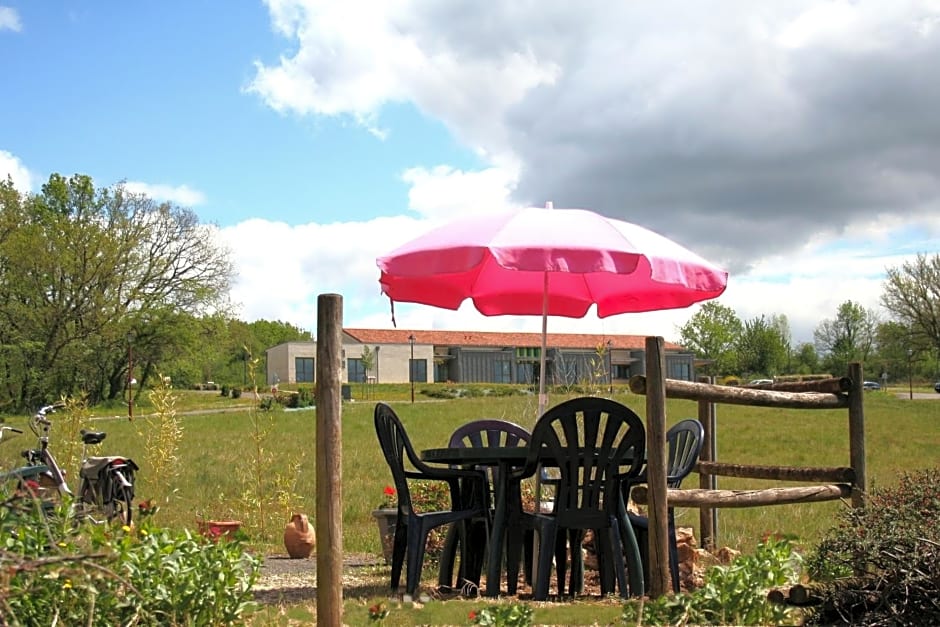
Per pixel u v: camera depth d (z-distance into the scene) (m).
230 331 62.72
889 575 4.89
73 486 10.92
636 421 6.24
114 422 37.12
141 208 56.97
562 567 6.86
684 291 8.56
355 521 12.12
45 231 54.66
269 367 83.38
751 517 11.18
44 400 52.50
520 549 6.68
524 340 88.62
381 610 4.94
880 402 48.72
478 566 7.07
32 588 3.85
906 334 68.00
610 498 6.29
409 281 8.48
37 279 53.81
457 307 8.94
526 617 4.88
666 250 6.86
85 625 3.96
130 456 20.48
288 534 8.91
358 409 42.31
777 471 7.64
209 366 72.75
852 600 4.97
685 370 82.06
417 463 6.70
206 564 4.46
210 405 53.16
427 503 8.70
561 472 6.29
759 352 96.56
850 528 5.27
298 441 26.73
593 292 9.10
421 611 5.63
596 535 6.73
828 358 97.81
